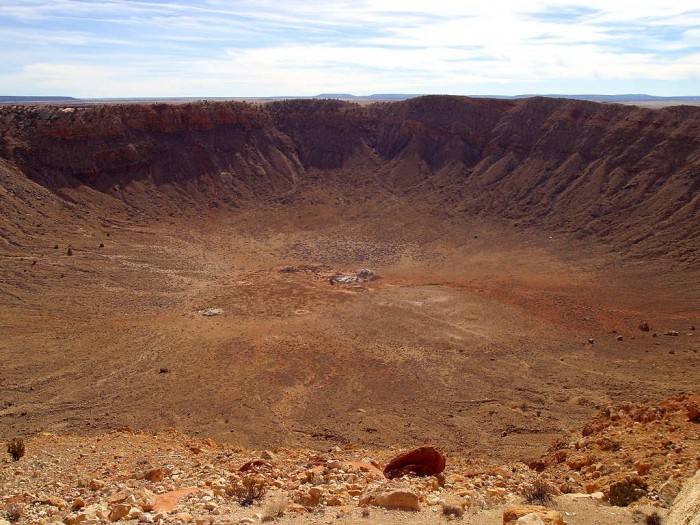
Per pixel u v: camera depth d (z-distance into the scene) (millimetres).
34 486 16766
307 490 15164
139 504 13445
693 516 11297
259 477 17188
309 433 31828
